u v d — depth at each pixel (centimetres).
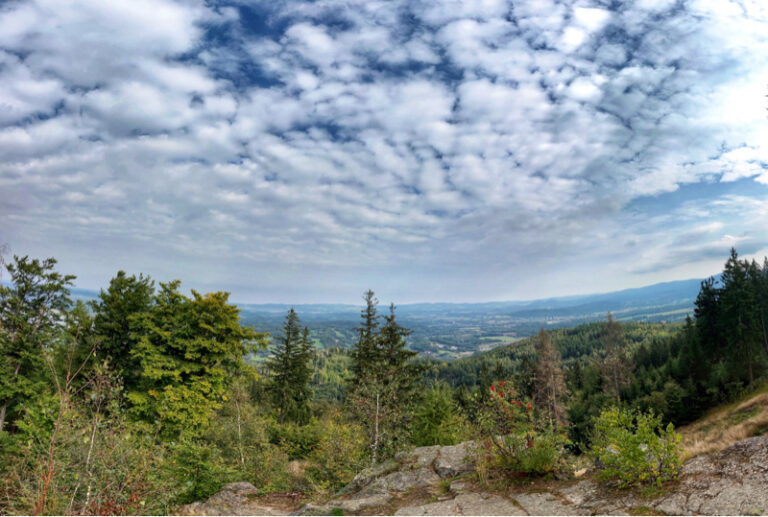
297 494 1233
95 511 605
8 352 2042
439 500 849
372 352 2784
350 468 1456
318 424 2509
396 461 1216
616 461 717
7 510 592
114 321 2266
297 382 3581
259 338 2373
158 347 2125
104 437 677
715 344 4766
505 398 972
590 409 5134
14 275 2094
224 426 1884
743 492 531
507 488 837
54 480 625
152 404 1961
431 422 1877
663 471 659
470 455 1052
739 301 4244
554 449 884
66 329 2166
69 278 2259
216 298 2275
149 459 710
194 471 1110
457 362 15188
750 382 4009
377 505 884
